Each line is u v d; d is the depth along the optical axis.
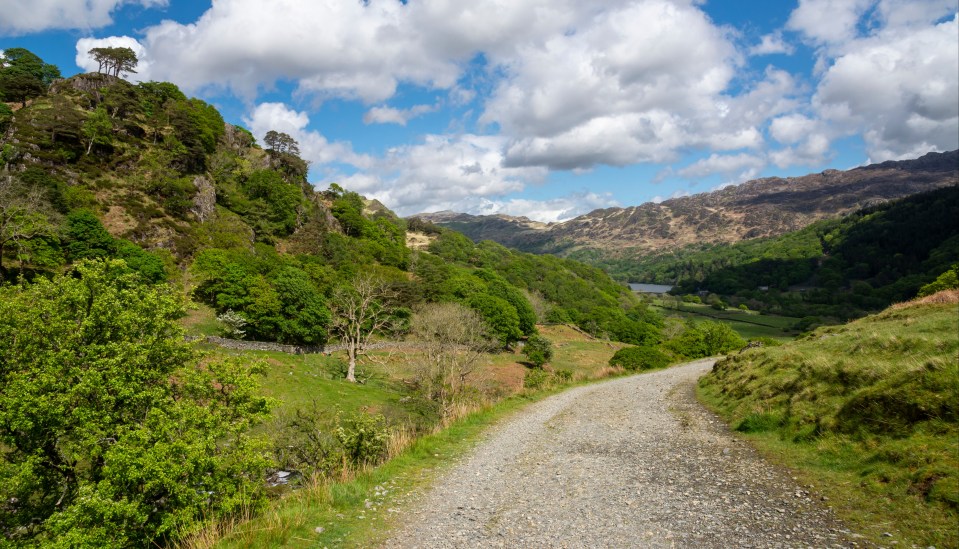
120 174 87.81
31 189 61.66
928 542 6.47
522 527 8.69
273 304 58.69
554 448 15.11
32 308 14.91
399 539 8.36
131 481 11.88
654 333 114.06
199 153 110.00
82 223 61.28
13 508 15.18
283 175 141.38
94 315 15.16
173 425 12.34
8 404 12.86
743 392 19.28
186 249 77.88
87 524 11.26
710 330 70.81
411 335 64.69
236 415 14.90
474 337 50.75
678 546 7.37
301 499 10.53
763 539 7.31
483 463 13.55
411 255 141.38
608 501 9.75
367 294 59.84
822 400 13.43
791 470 10.40
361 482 11.57
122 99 107.75
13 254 54.31
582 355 83.75
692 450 13.39
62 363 14.48
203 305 64.19
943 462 8.04
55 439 14.50
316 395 40.16
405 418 28.97
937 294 26.14
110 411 14.39
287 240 111.81
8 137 80.62
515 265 166.25
